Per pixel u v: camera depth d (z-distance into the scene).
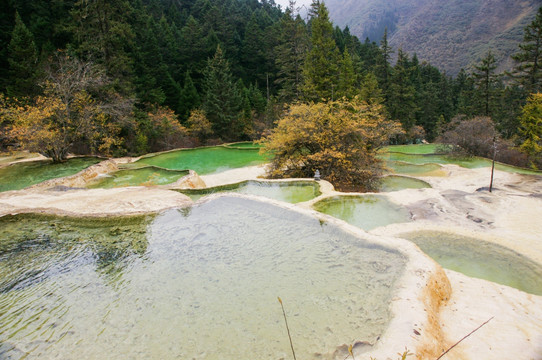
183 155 23.64
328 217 7.19
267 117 33.84
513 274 6.16
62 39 27.97
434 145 29.89
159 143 27.33
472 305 4.79
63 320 4.18
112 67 23.92
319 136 15.14
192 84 35.00
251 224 7.20
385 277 4.87
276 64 42.19
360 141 16.23
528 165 22.30
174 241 6.44
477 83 32.28
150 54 32.28
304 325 3.90
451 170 18.42
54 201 8.74
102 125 20.44
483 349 3.78
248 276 5.13
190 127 31.58
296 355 3.41
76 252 6.04
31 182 13.12
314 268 5.29
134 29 32.19
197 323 4.05
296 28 33.03
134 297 4.64
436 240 7.67
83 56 24.02
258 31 46.03
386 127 21.28
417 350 3.20
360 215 9.23
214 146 28.11
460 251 7.14
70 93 18.12
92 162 16.98
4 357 3.55
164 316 4.21
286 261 5.57
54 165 16.17
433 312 4.17
